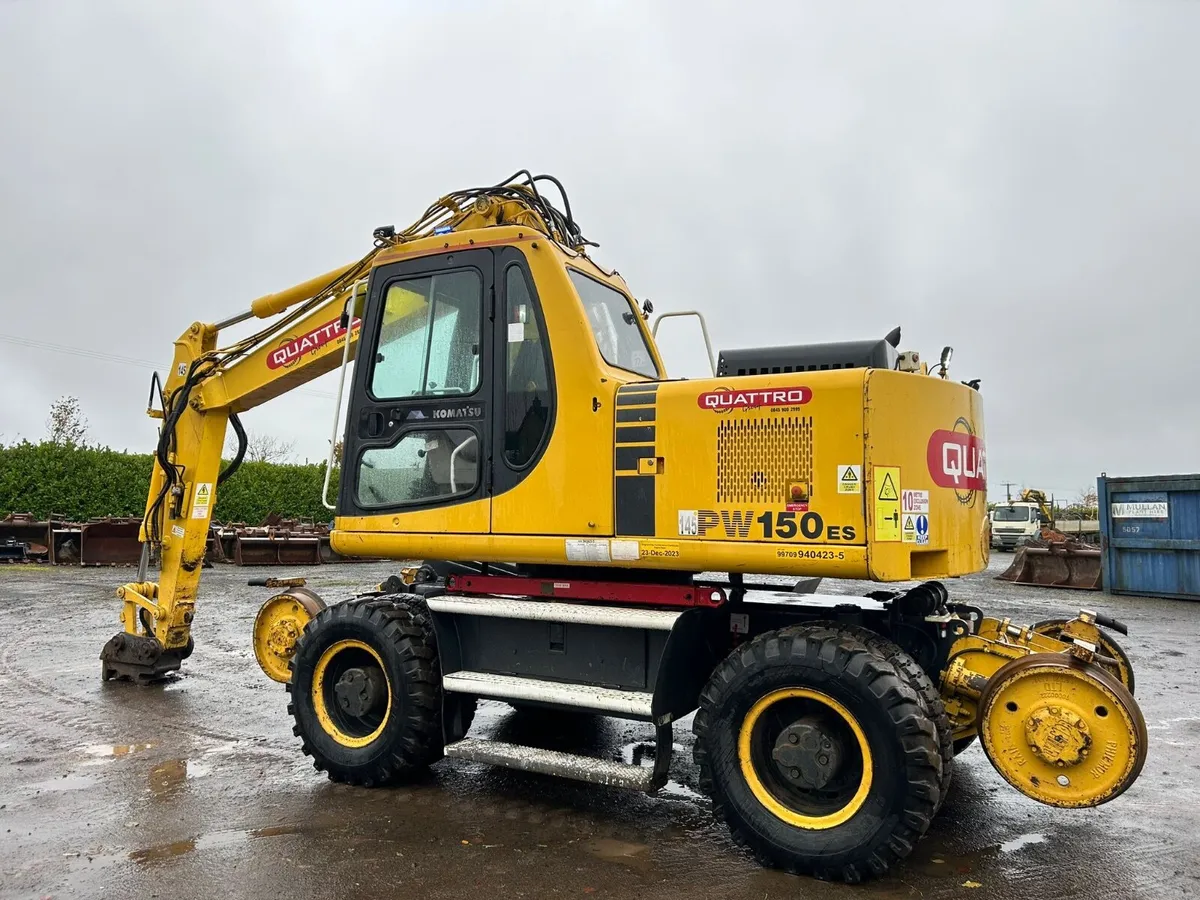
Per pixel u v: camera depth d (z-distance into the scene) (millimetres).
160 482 6625
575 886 3266
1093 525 34781
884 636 4020
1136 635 9250
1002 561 23953
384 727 4352
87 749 5039
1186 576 12227
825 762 3404
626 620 3902
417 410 4543
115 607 10859
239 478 22375
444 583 5031
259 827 3832
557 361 4160
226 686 6695
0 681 6816
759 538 3648
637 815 4039
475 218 5039
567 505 4074
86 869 3375
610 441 4008
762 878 3361
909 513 3613
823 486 3539
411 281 4688
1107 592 12992
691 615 3896
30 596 11859
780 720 3633
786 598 4305
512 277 4371
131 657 6637
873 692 3279
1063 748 3254
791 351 4129
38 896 3139
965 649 3934
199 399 6355
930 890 3256
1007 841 3752
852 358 4000
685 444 3834
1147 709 6070
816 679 3395
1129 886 3295
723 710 3596
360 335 4801
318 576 15250
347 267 5637
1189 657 7988
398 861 3479
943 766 3314
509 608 4203
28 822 3877
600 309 4805
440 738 4438
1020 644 4094
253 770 4668
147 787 4371
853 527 3469
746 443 3707
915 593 4332
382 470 4637
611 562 3967
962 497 4000
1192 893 3234
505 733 5449
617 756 4977
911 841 3215
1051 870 3441
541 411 4195
